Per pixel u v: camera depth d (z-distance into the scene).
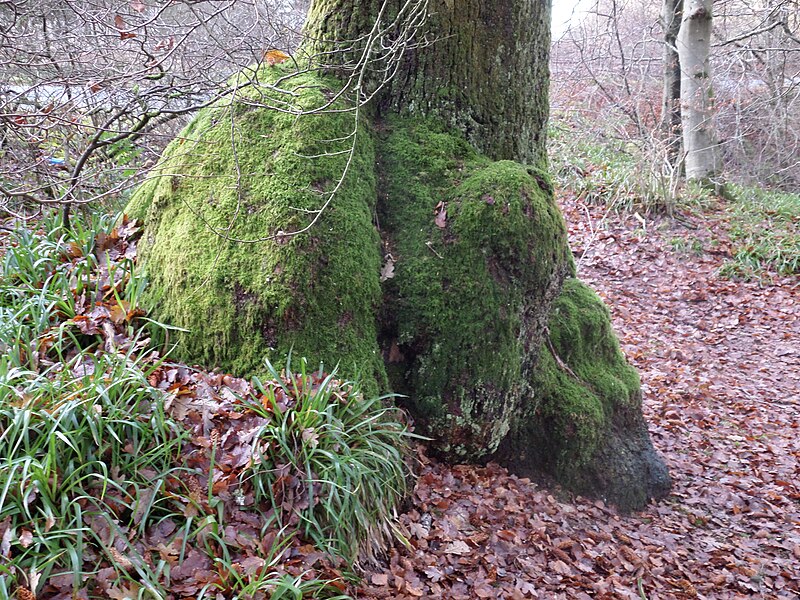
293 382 2.98
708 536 4.37
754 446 5.96
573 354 4.46
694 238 10.67
